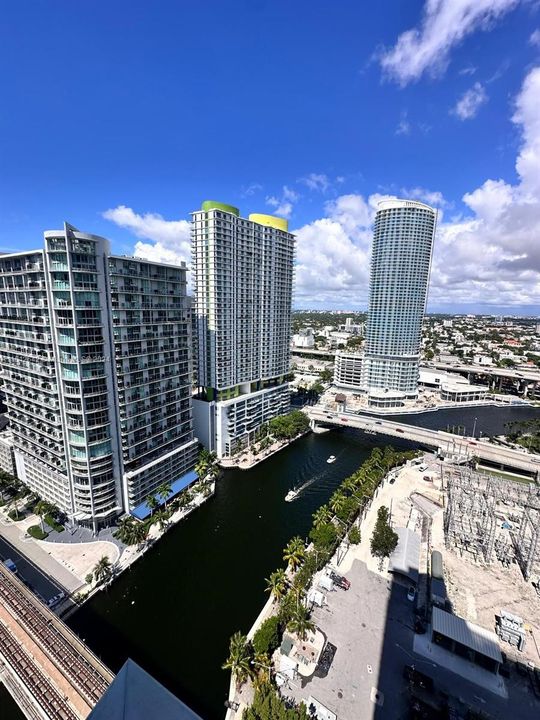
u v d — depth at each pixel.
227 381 153.62
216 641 70.25
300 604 71.81
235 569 89.00
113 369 94.19
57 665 55.69
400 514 112.38
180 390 118.75
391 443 175.00
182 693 60.94
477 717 55.69
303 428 179.75
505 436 188.88
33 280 86.38
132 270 95.00
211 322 144.88
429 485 131.50
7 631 61.09
